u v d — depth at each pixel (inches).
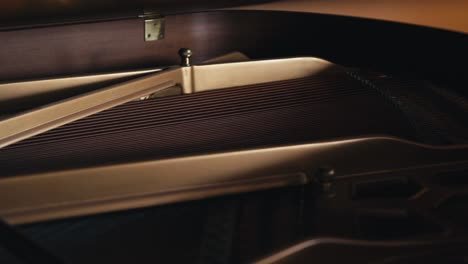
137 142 60.2
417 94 77.7
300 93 72.5
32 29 79.1
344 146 55.7
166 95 71.2
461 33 74.0
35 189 48.9
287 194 56.4
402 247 44.7
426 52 78.5
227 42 92.4
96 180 50.3
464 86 77.3
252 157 53.9
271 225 52.0
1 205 48.3
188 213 54.9
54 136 61.1
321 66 77.7
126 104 68.7
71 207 50.1
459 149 58.5
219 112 67.1
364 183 56.1
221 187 53.7
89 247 50.0
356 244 44.0
